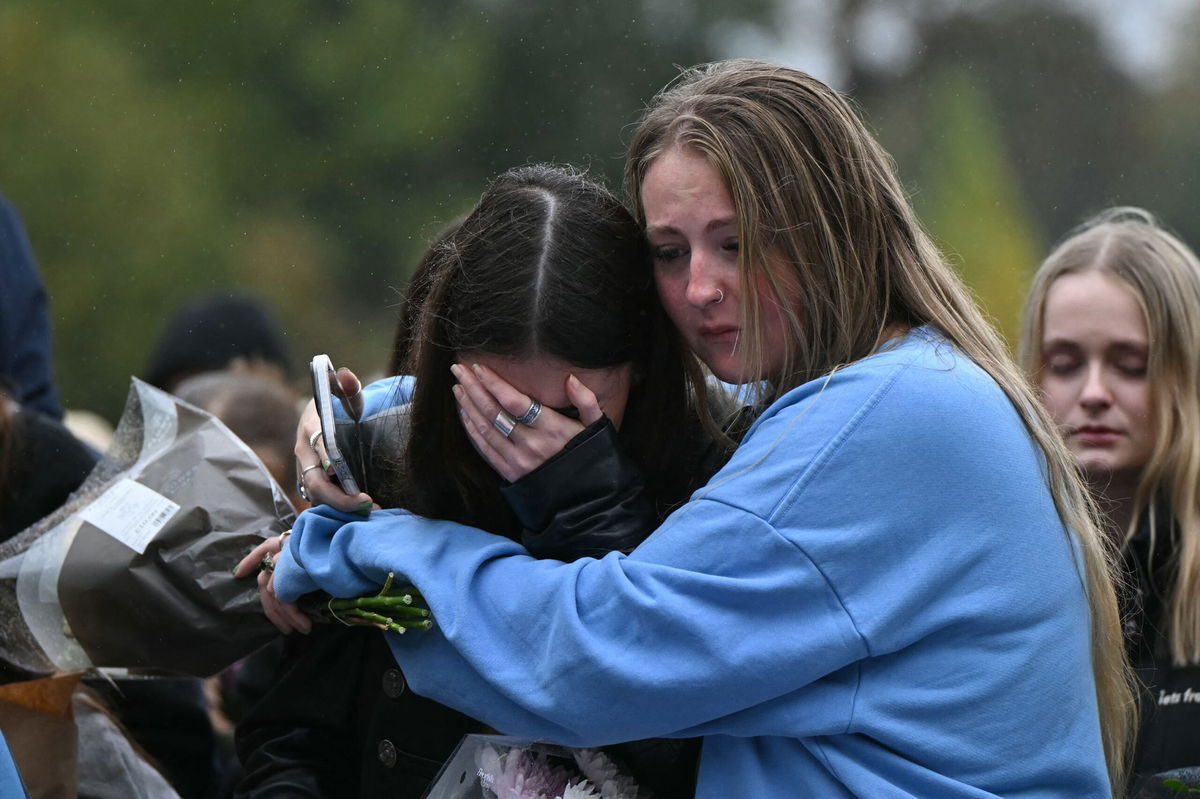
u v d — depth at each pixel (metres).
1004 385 6.77
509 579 6.68
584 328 6.77
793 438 6.46
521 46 48.75
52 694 7.95
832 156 6.85
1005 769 6.35
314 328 47.66
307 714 7.68
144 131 49.59
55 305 47.47
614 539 6.79
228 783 11.06
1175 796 7.92
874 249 6.91
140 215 48.66
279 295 47.91
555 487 6.82
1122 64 46.88
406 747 7.38
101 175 48.94
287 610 7.40
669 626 6.29
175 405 8.41
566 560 6.92
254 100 50.59
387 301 48.38
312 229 49.59
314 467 7.37
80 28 50.28
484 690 6.72
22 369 12.77
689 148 6.79
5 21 50.41
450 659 6.82
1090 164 45.91
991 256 37.59
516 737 6.87
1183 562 9.03
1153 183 45.69
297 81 50.38
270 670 11.36
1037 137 45.91
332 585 6.99
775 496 6.38
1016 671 6.36
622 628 6.36
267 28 50.69
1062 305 9.93
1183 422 9.50
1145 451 9.59
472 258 6.93
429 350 7.11
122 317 47.84
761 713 6.43
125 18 51.38
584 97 48.25
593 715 6.38
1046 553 6.49
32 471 9.39
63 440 9.61
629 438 7.47
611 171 46.88
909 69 47.44
